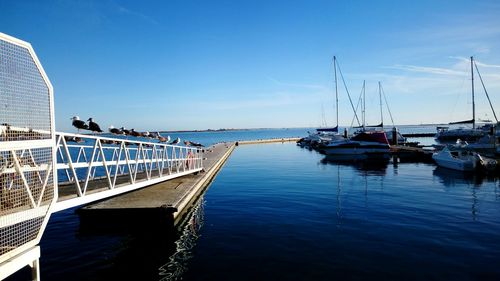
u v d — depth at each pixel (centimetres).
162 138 1448
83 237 988
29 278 725
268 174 2358
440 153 2598
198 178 1792
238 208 1323
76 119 965
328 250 844
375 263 761
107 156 3572
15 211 530
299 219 1138
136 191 1385
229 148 4816
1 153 565
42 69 550
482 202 1370
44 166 575
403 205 1323
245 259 803
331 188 1744
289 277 703
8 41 479
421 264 752
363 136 3591
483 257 787
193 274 736
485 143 3017
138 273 749
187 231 1033
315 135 5834
